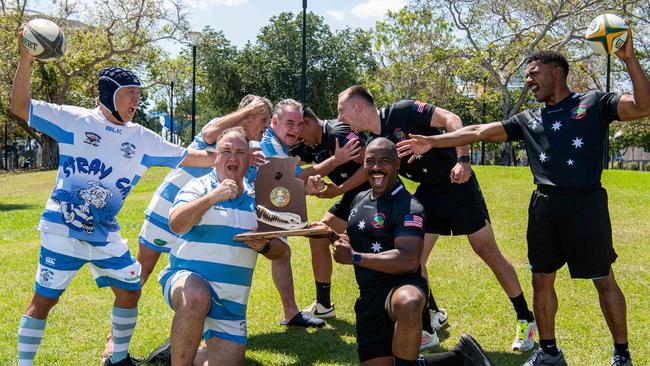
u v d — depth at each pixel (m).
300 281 7.17
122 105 4.14
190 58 55.03
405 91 42.34
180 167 5.01
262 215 4.40
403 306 3.61
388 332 3.88
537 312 4.55
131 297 4.34
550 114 4.40
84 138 4.10
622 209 12.84
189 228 3.99
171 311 5.95
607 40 4.04
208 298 3.90
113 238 4.23
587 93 4.35
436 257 8.20
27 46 3.95
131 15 37.97
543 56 4.34
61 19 38.38
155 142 4.38
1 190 26.88
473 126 4.68
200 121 63.91
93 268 4.29
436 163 5.19
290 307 5.60
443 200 5.27
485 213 5.35
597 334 5.24
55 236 4.07
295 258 8.28
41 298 4.11
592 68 39.69
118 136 4.20
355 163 5.67
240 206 4.25
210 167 4.62
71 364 4.55
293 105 5.10
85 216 4.09
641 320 5.62
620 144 52.19
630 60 4.05
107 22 38.31
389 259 3.72
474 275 7.22
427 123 5.18
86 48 39.47
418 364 3.79
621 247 8.95
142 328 5.45
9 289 6.78
